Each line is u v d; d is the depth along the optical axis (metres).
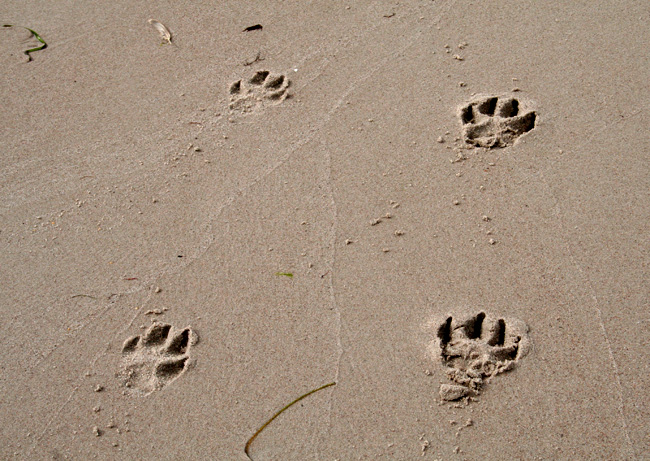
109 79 3.00
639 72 2.66
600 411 1.77
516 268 2.12
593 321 1.95
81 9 3.44
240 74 2.92
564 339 1.93
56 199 2.53
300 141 2.61
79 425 1.91
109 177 2.58
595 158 2.39
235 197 2.44
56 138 2.76
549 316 1.98
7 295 2.25
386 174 2.45
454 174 2.42
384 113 2.66
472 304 2.04
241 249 2.28
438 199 2.34
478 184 2.37
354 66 2.88
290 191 2.44
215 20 3.23
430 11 3.11
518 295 2.05
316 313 2.08
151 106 2.84
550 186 2.33
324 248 2.25
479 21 3.02
